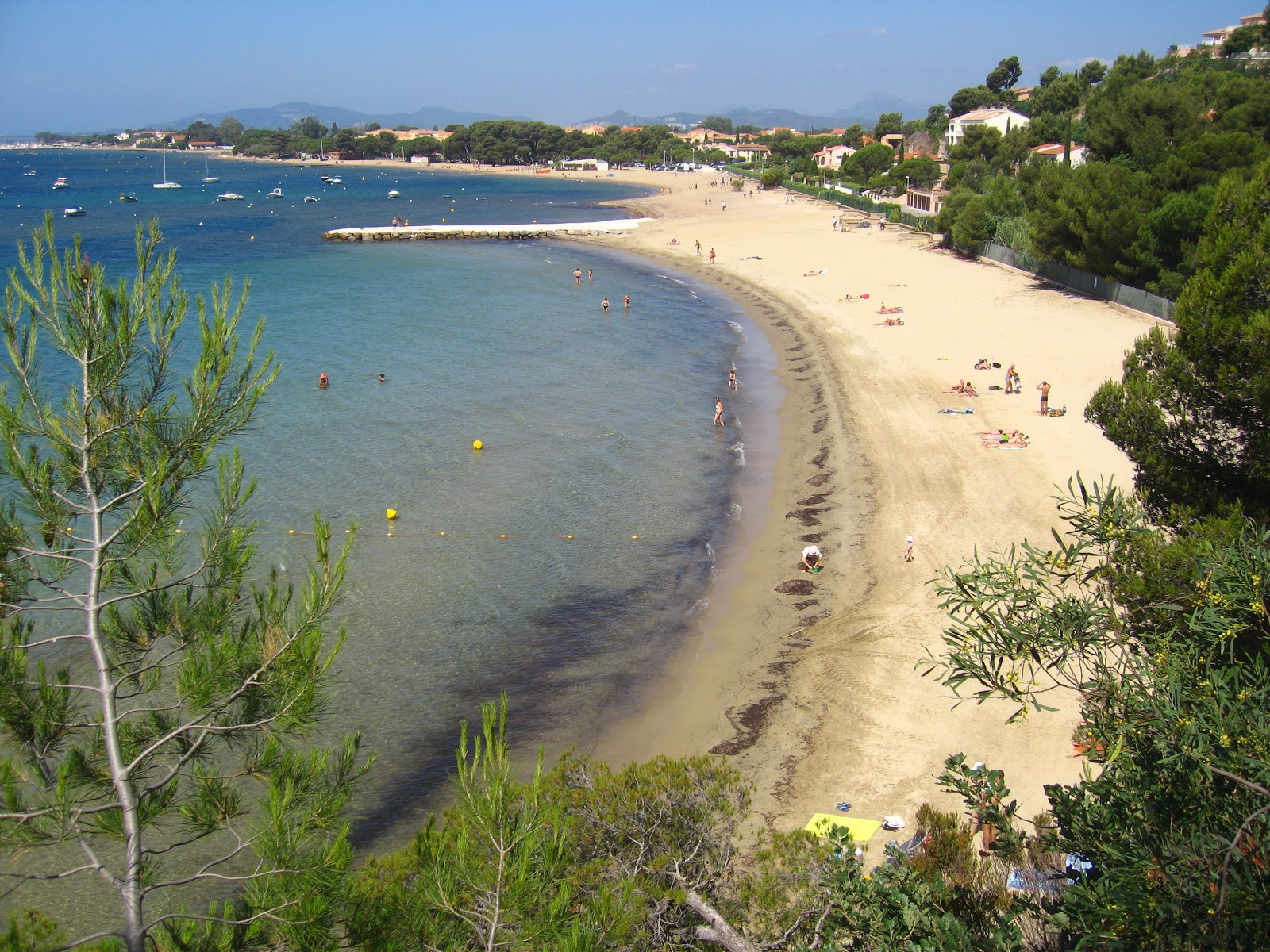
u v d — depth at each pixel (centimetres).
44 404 751
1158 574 952
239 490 811
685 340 5784
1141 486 1425
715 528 3033
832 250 9144
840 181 15962
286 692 750
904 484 3225
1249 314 1293
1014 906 781
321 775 766
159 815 747
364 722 2014
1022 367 4522
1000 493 3069
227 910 725
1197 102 6888
